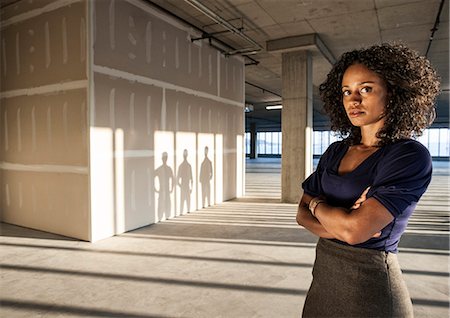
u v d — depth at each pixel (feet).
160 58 16.48
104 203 13.57
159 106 16.47
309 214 3.38
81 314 7.51
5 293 8.54
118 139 14.15
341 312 2.88
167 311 7.63
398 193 2.58
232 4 16.46
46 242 13.00
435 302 7.99
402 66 2.87
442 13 17.06
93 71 12.91
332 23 18.78
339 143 3.52
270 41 21.63
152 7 15.90
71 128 13.48
